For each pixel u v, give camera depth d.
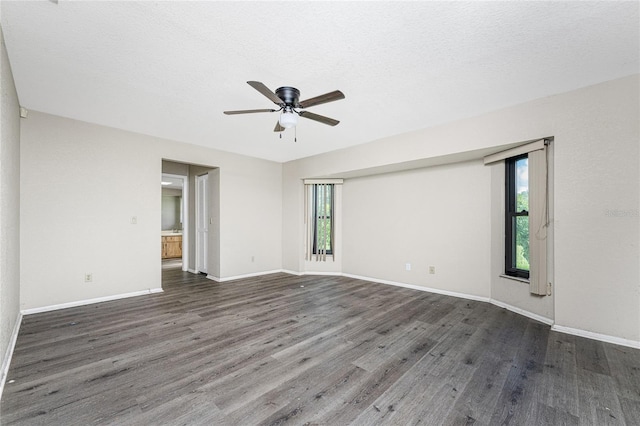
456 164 4.30
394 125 3.86
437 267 4.48
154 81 2.65
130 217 4.18
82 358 2.31
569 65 2.40
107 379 2.00
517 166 3.67
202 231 5.97
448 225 4.38
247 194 5.75
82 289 3.76
